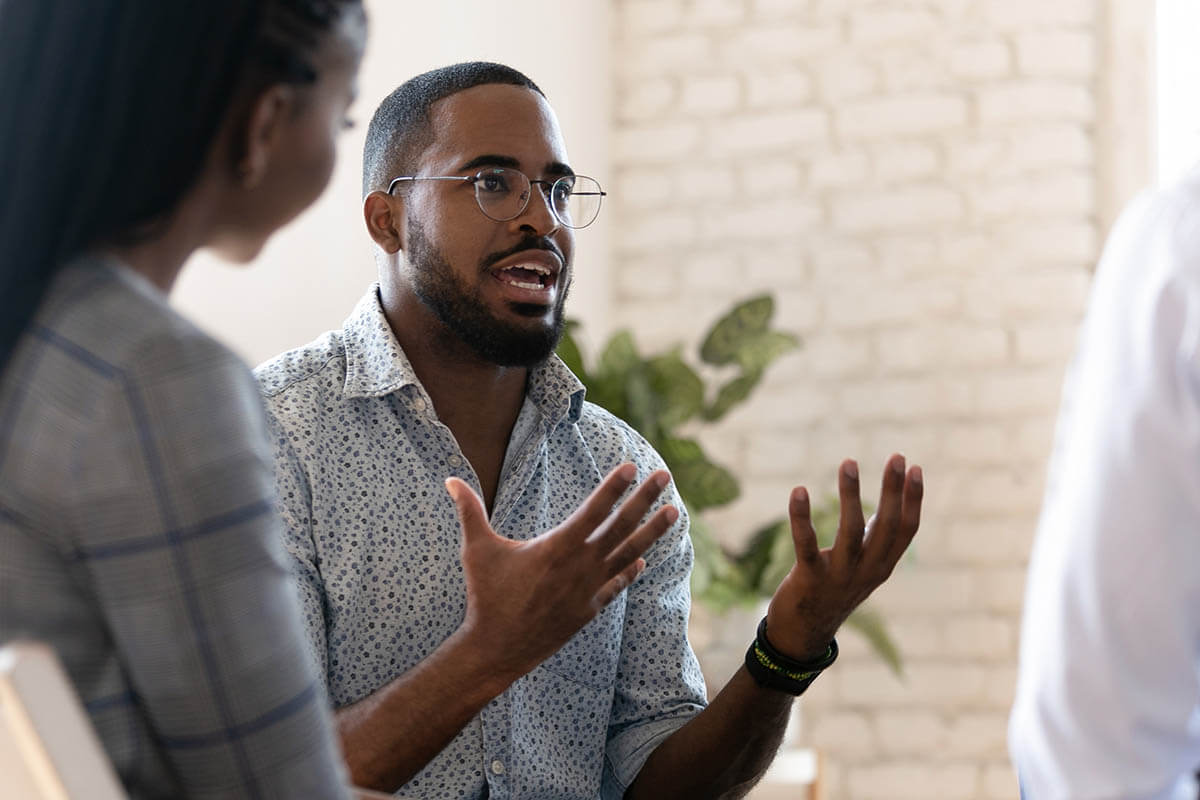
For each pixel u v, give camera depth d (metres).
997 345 3.60
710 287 3.82
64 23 0.76
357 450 1.48
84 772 0.68
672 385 3.16
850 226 3.71
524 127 1.53
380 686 1.45
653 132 3.89
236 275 2.31
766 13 3.82
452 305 1.49
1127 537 0.93
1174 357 0.93
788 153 3.78
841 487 1.39
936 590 3.56
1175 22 3.55
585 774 1.56
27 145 0.75
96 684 0.76
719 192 3.83
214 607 0.73
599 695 1.57
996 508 3.56
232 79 0.78
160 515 0.72
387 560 1.46
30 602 0.73
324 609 1.44
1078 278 3.58
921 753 3.53
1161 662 0.92
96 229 0.76
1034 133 3.62
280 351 2.43
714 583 3.04
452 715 1.27
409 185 1.54
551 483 1.60
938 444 3.60
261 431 0.78
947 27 3.68
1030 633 0.99
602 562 1.21
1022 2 3.64
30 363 0.75
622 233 3.90
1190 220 0.96
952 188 3.65
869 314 3.68
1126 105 3.57
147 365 0.73
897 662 3.29
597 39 3.83
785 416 3.70
